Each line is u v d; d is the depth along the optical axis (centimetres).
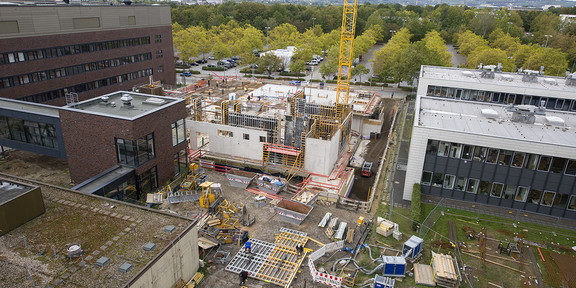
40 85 6322
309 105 6544
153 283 2534
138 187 4191
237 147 5522
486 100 6406
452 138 4206
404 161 5788
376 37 17550
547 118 4753
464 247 3678
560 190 4097
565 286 3189
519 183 4209
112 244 2698
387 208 4366
